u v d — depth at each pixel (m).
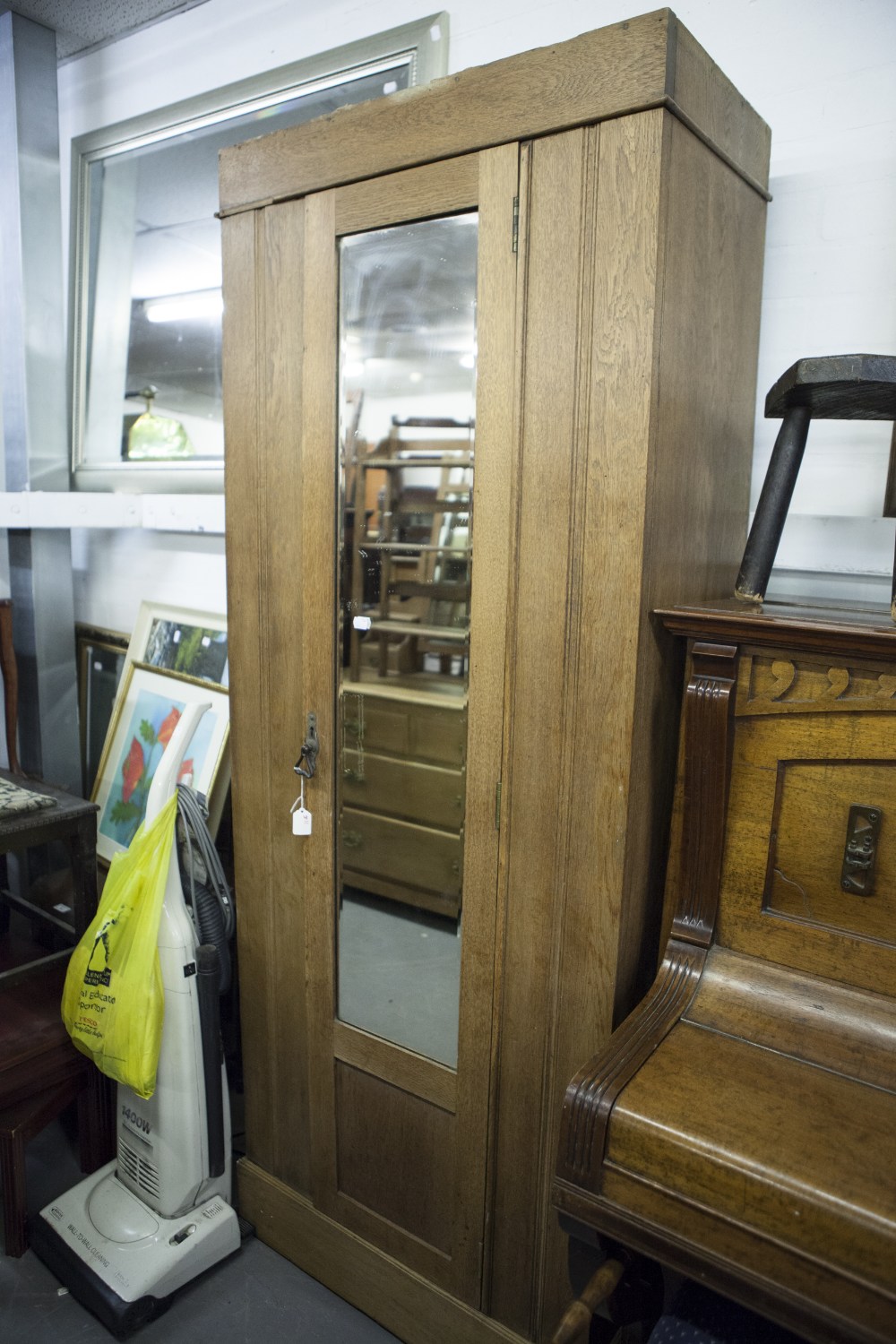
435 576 1.88
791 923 1.13
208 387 2.23
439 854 1.57
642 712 1.20
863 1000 1.08
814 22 1.38
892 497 1.37
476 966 1.38
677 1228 0.95
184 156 2.21
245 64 2.10
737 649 1.11
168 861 1.61
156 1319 1.61
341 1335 1.58
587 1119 1.00
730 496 1.42
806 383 1.06
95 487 2.51
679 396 1.19
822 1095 1.00
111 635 2.59
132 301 2.40
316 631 1.49
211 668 2.22
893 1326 0.84
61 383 2.50
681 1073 1.04
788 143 1.43
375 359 1.41
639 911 1.29
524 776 1.29
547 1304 1.41
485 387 1.25
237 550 1.58
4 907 2.34
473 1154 1.44
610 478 1.15
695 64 1.11
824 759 1.08
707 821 1.16
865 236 1.39
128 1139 1.75
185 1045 1.62
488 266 1.22
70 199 2.48
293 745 1.57
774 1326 1.02
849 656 1.04
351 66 1.87
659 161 1.06
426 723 1.61
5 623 2.48
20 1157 1.73
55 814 1.95
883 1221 0.84
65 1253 1.65
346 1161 1.63
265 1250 1.77
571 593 1.21
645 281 1.09
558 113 1.13
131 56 2.32
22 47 2.28
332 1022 1.59
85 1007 1.64
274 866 1.64
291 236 1.42
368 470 1.80
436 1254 1.52
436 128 1.24
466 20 1.74
